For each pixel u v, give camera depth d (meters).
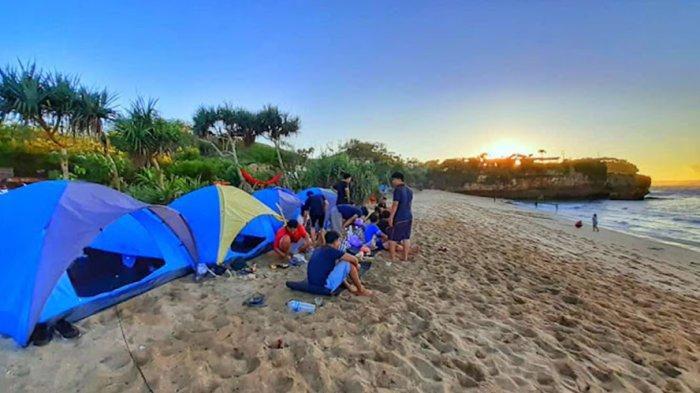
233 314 4.62
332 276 5.36
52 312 3.96
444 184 91.69
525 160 90.00
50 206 4.35
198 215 6.48
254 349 3.76
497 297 5.86
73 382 3.16
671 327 5.27
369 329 4.32
